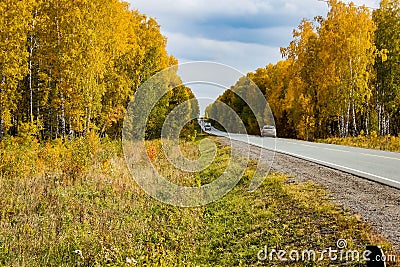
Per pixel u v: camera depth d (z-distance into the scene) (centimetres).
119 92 3064
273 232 895
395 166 1524
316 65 4681
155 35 3859
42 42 2642
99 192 1334
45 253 838
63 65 2448
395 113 4988
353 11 4116
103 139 2528
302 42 4994
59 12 2505
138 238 945
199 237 1016
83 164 1586
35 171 1560
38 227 988
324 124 5191
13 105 2527
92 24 2486
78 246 859
